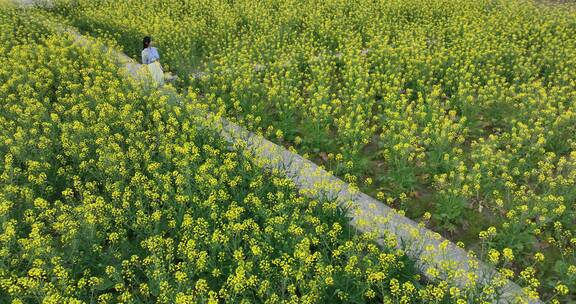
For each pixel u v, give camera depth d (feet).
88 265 18.16
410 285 15.15
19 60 36.37
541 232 20.70
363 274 17.19
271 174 23.47
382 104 32.63
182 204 20.36
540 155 26.48
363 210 21.74
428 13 52.60
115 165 23.49
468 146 28.66
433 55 38.60
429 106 29.76
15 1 61.67
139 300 16.21
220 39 46.91
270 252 18.02
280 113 29.71
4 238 17.54
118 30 47.83
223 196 20.58
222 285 17.11
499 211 22.26
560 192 22.20
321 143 27.86
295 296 15.05
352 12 52.21
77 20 53.62
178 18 53.57
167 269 18.38
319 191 22.18
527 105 31.27
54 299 14.70
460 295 15.79
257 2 57.67
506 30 45.68
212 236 17.58
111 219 20.49
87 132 26.48
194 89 36.04
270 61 40.42
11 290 15.19
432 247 16.71
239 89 32.48
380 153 26.84
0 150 25.75
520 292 16.70
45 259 17.87
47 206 20.39
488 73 36.47
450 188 22.70
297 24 50.60
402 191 23.59
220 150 25.75
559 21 47.98
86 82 32.22
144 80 33.06
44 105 31.32
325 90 31.78
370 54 41.39
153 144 24.80
